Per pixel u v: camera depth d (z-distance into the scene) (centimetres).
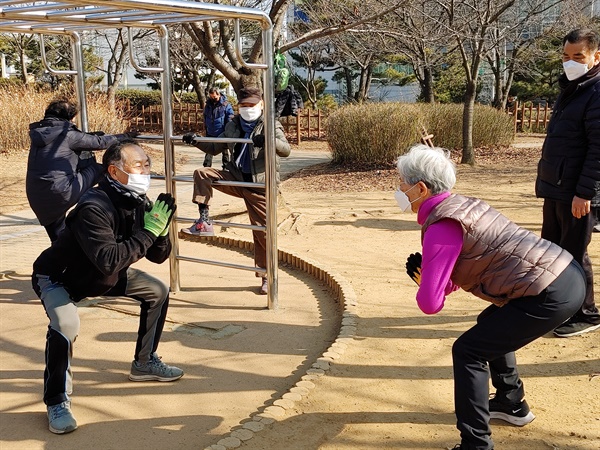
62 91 2083
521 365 411
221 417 367
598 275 600
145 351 409
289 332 504
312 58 3178
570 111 425
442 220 284
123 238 358
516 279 282
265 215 581
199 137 561
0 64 3784
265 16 499
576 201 423
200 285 631
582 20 1917
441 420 346
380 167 1526
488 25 1420
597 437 322
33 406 382
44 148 554
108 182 355
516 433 329
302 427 339
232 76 934
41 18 528
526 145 2078
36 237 848
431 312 279
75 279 361
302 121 2603
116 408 379
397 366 416
